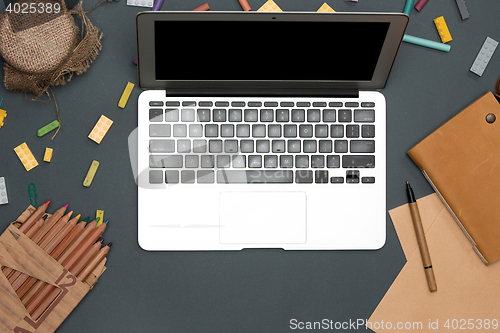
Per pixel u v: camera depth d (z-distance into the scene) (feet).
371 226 2.23
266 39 2.02
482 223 2.24
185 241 2.19
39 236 2.13
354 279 2.30
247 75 2.15
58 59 2.15
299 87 2.21
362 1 2.37
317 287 2.29
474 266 2.29
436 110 2.37
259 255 2.29
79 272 2.15
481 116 2.26
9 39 2.09
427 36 2.40
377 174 2.23
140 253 2.26
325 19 1.96
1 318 2.07
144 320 2.25
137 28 1.94
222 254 2.28
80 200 2.26
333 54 2.08
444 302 2.28
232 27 1.97
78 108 2.28
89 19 2.28
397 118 2.36
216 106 2.19
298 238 2.22
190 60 2.07
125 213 2.27
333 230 2.23
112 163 2.28
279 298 2.28
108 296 2.24
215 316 2.27
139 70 2.09
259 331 2.27
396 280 2.29
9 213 2.24
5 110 2.26
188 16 1.93
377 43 2.04
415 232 2.29
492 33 2.41
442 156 2.26
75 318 2.22
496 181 2.24
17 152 2.26
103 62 2.29
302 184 2.21
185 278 2.27
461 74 2.39
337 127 2.22
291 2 2.35
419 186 2.34
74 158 2.27
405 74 2.38
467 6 2.42
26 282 2.11
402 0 2.38
